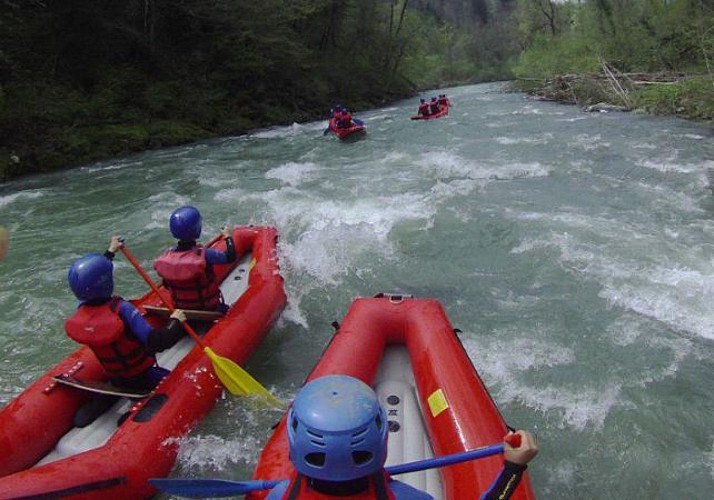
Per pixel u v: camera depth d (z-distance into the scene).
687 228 7.23
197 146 17.66
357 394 1.72
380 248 7.25
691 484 3.44
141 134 17.34
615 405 4.14
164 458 3.42
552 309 5.51
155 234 8.49
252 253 6.30
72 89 17.47
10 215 10.05
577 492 3.44
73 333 3.54
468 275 6.41
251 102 23.55
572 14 34.94
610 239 6.97
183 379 3.87
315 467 1.66
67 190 11.92
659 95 18.05
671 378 4.40
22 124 14.87
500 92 33.41
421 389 3.61
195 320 4.75
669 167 10.16
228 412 4.09
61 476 2.92
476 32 75.06
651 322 5.13
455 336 4.11
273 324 5.27
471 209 8.44
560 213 8.04
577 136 13.94
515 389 4.35
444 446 3.04
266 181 11.41
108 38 19.45
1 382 4.87
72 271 3.51
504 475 1.73
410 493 1.85
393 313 4.36
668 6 24.92
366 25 35.16
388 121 20.88
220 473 3.62
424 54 55.56
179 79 21.23
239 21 23.77
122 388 3.77
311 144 16.34
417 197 9.29
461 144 13.98
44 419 3.51
